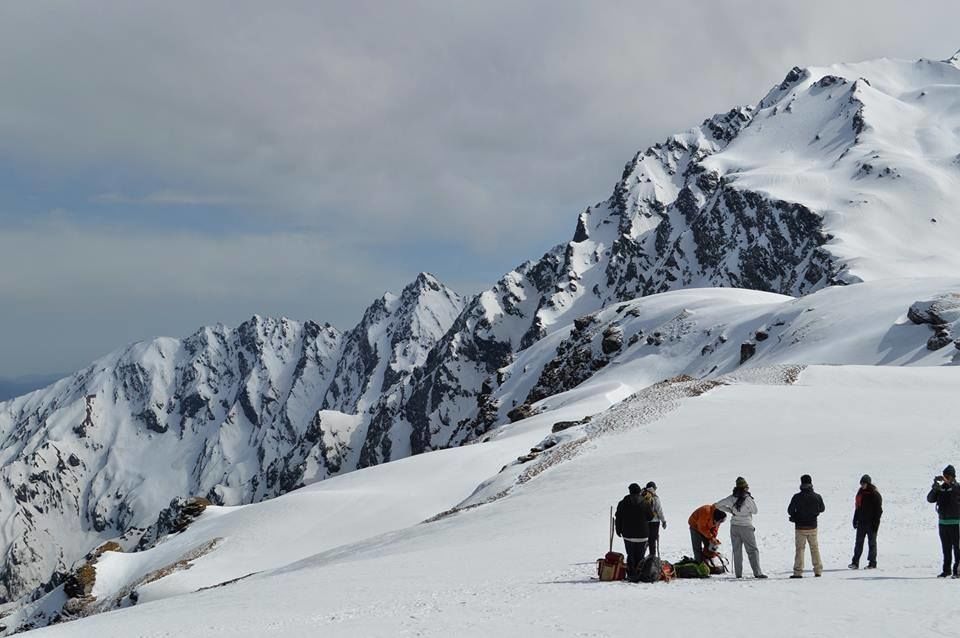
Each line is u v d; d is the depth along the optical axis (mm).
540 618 17625
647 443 56125
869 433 48906
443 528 48031
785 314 161125
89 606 100500
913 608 16219
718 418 59094
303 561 60344
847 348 128875
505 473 62656
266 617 22312
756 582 20828
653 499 22875
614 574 23047
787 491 37625
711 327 189875
